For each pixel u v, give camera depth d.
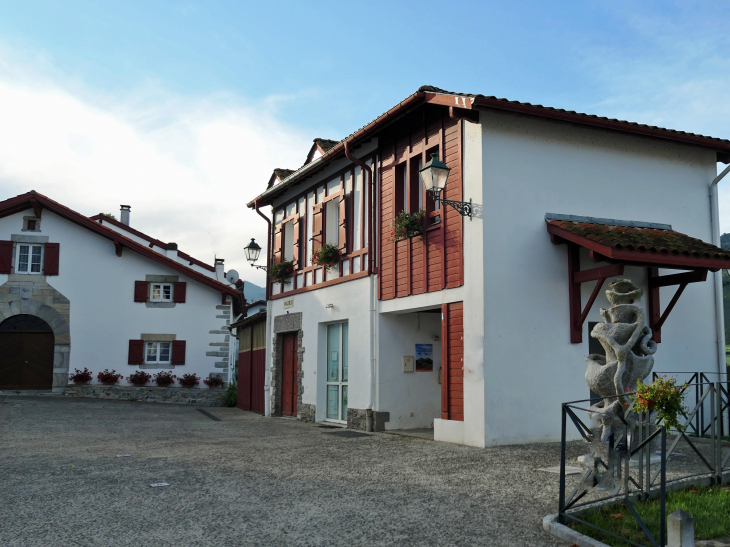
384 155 11.67
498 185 9.17
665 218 10.53
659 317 10.03
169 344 21.77
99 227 20.89
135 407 17.55
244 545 4.49
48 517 5.24
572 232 8.87
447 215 9.80
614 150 10.21
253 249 16.38
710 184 11.07
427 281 10.20
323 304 13.41
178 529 4.88
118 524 5.02
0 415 13.44
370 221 11.80
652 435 4.64
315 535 4.70
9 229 20.83
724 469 5.98
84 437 10.52
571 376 9.36
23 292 20.62
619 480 5.01
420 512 5.25
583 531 4.47
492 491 5.93
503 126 9.30
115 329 21.12
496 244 9.06
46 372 20.55
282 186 15.04
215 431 11.59
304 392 14.05
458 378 9.40
